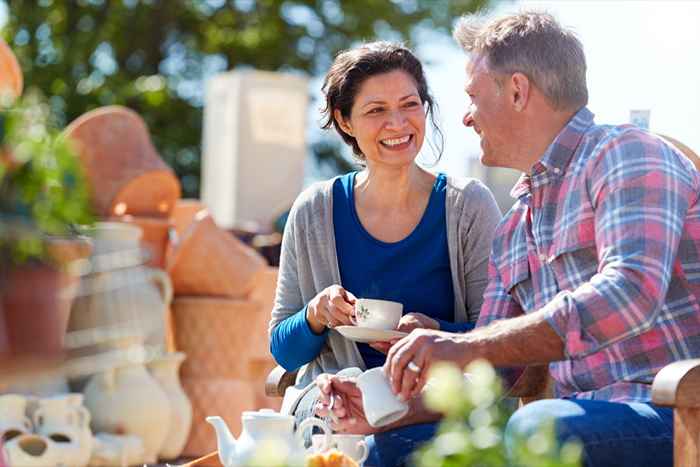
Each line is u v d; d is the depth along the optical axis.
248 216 9.53
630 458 2.71
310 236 3.79
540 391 3.42
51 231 1.97
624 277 2.75
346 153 20.05
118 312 4.47
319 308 3.57
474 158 7.13
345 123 3.84
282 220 8.34
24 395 5.12
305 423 2.95
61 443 5.01
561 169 3.10
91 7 19.00
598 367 3.02
